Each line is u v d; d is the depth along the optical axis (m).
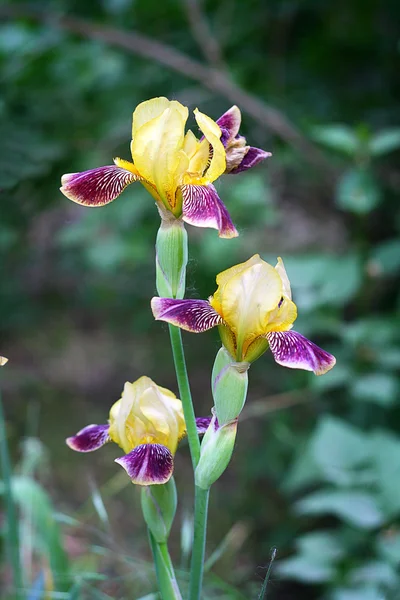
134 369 2.57
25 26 1.93
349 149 1.51
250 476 1.99
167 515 0.95
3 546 1.47
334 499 1.29
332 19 1.99
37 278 3.01
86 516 1.79
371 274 1.55
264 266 0.91
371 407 1.71
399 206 1.92
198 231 2.29
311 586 1.72
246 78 2.05
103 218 2.02
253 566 1.74
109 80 2.02
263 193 1.90
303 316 1.56
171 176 0.92
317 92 2.04
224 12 2.04
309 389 1.77
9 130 1.68
